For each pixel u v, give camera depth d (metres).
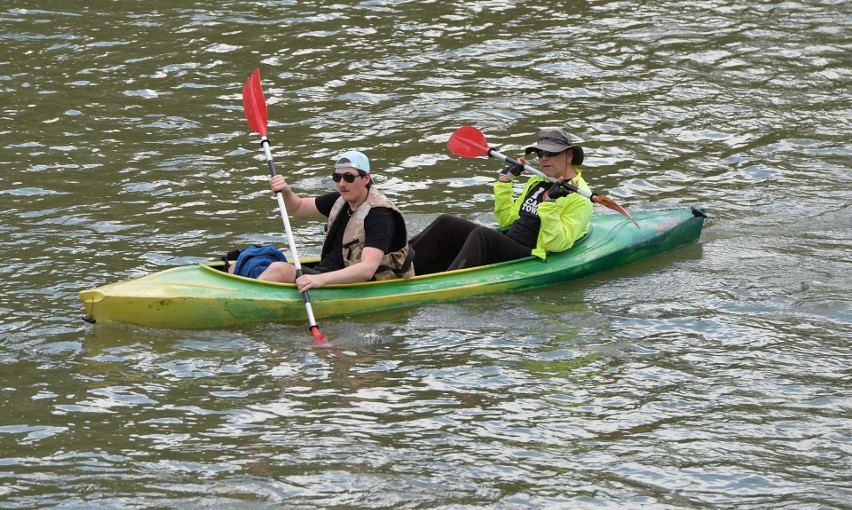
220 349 25.48
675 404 23.09
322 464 20.50
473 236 30.06
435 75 50.12
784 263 31.75
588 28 56.94
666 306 28.58
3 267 30.02
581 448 21.28
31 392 23.11
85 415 22.22
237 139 42.53
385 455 20.86
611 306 28.62
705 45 54.53
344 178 27.36
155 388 23.44
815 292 29.38
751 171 40.38
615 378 24.27
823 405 23.08
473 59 52.28
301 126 44.06
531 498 19.52
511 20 58.03
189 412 22.42
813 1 62.03
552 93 48.25
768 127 44.84
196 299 26.41
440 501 19.36
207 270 27.52
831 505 19.41
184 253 31.66
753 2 61.78
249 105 31.70
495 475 20.25
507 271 29.81
